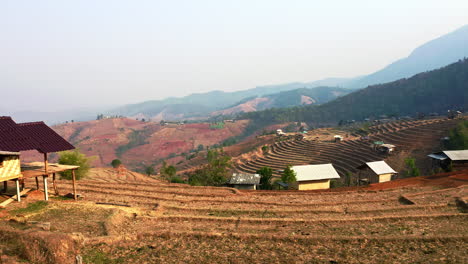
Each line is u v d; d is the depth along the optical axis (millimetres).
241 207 25422
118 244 15836
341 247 15922
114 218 19750
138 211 22938
